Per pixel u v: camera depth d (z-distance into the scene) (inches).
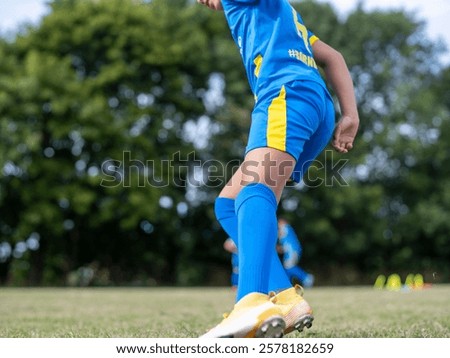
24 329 625.6
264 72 391.9
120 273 3863.2
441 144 3996.1
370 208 3784.5
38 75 3412.9
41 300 1286.9
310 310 416.2
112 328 626.2
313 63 413.1
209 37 4133.9
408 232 3951.8
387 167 4072.3
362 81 4101.9
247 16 410.6
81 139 3508.9
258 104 389.1
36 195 3383.4
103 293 1835.6
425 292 1747.0
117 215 3597.4
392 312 833.5
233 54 3873.0
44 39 3816.4
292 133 374.0
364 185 4028.1
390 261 4072.3
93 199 3405.5
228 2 419.2
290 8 419.8
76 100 3420.3
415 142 3900.1
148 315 823.7
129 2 3863.2
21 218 3427.7
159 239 3838.6
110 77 3609.7
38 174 3432.6
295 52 399.9
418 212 3929.6
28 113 3368.6
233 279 2313.0
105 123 3452.3
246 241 366.6
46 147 3572.8
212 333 354.9
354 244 3848.4
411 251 4028.1
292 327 417.1
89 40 3737.7
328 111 407.2
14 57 3732.8
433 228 3885.3
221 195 429.7
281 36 399.9
